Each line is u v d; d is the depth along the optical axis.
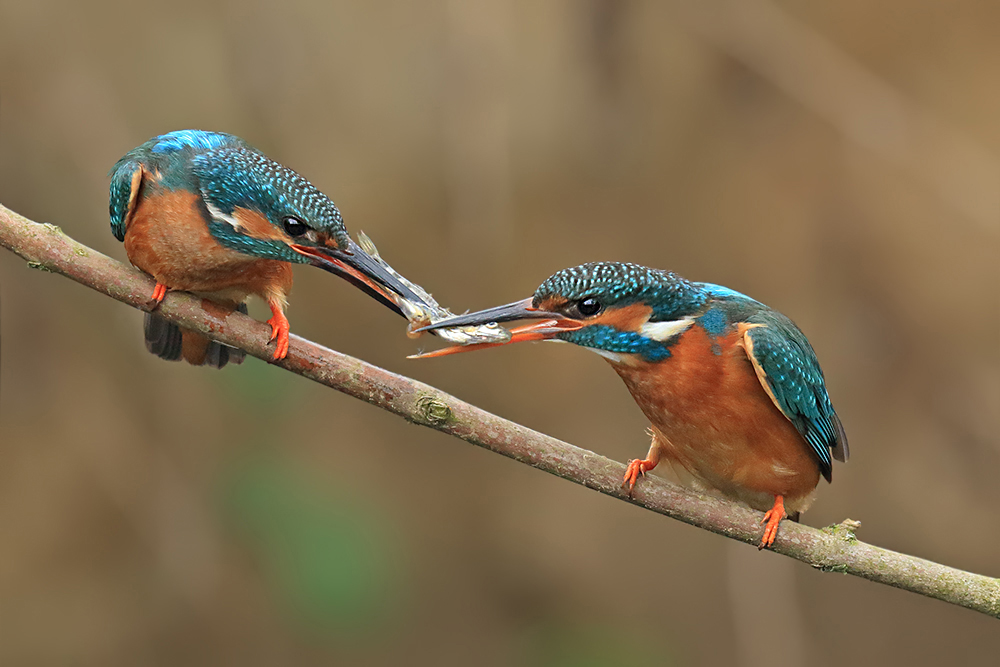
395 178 12.13
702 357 5.94
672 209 12.81
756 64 12.24
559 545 14.19
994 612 5.54
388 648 13.10
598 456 5.91
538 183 12.71
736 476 6.22
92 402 11.73
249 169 5.85
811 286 12.74
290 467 12.24
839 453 7.17
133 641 12.03
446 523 14.03
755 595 13.62
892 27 12.33
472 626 13.74
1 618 11.76
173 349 6.66
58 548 11.92
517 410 13.66
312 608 11.73
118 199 5.96
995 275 12.30
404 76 11.93
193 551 11.91
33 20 10.93
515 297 12.63
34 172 10.84
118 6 11.22
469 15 11.52
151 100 11.27
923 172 12.29
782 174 12.70
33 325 11.53
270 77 11.60
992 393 12.29
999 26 12.26
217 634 12.22
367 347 13.10
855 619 13.86
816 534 5.82
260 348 5.79
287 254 5.87
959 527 12.52
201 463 12.05
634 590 14.13
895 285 12.52
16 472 11.67
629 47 12.02
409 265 12.45
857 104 12.22
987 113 12.20
